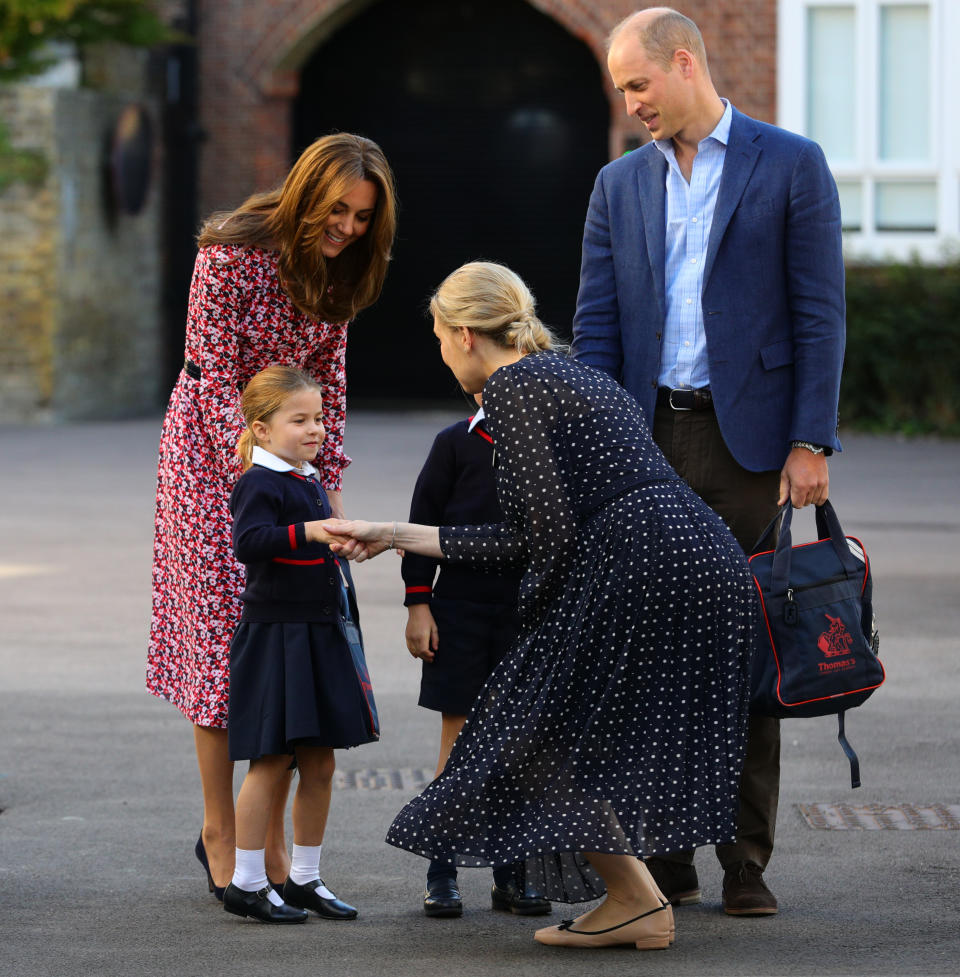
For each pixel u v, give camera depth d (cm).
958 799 1210
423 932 934
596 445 894
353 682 948
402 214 4803
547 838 854
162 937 916
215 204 4628
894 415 4025
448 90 4741
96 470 3225
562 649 877
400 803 1207
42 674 1622
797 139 1018
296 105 4775
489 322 919
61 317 4100
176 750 1356
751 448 1006
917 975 846
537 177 4728
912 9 4081
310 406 954
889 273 4019
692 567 877
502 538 911
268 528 928
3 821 1159
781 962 870
